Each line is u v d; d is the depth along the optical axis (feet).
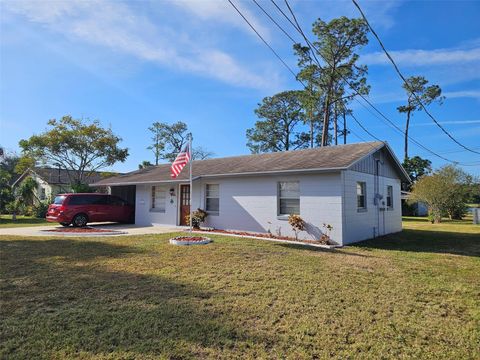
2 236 40.06
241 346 12.10
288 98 135.95
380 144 44.83
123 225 58.29
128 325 13.61
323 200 38.50
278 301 16.80
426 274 23.11
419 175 126.93
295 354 11.61
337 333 13.34
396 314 15.46
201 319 14.39
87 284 19.31
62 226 56.03
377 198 47.06
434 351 12.01
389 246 37.42
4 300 16.48
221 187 49.14
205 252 29.35
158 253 28.94
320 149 49.75
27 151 87.15
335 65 93.71
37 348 11.64
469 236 47.85
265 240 37.93
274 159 49.19
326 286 19.47
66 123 89.10
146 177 61.16
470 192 89.81
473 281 21.39
